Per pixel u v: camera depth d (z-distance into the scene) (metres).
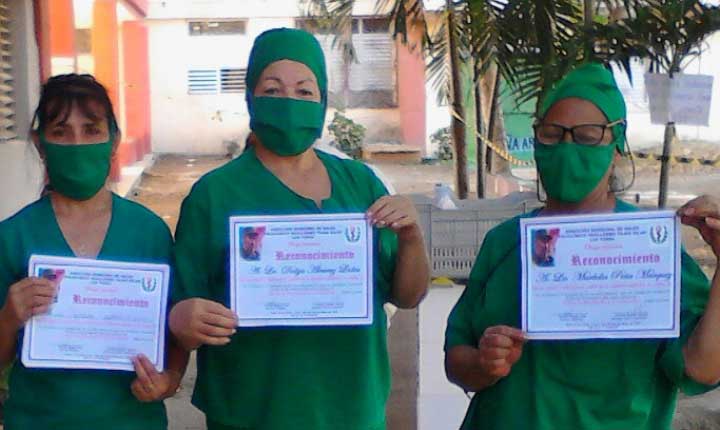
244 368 2.98
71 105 2.89
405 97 24.05
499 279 2.95
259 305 2.92
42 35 9.27
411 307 3.12
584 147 2.78
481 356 2.78
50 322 2.86
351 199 3.09
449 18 9.73
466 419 3.07
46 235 2.96
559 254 2.78
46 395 2.91
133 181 17.66
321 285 2.92
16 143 8.64
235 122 24.45
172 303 3.02
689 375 2.71
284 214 2.98
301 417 2.95
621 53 6.18
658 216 2.71
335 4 11.63
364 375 3.02
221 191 3.03
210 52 24.22
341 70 24.38
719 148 20.31
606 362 2.79
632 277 2.73
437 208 8.31
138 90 21.78
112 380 2.96
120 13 20.23
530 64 7.54
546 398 2.81
